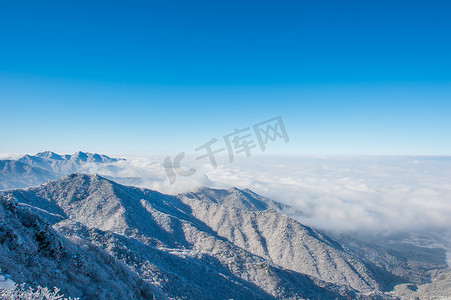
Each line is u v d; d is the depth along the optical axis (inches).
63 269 1139.9
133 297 1376.7
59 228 3014.3
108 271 1439.5
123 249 2979.8
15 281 836.6
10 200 1264.8
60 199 5979.3
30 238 1144.2
